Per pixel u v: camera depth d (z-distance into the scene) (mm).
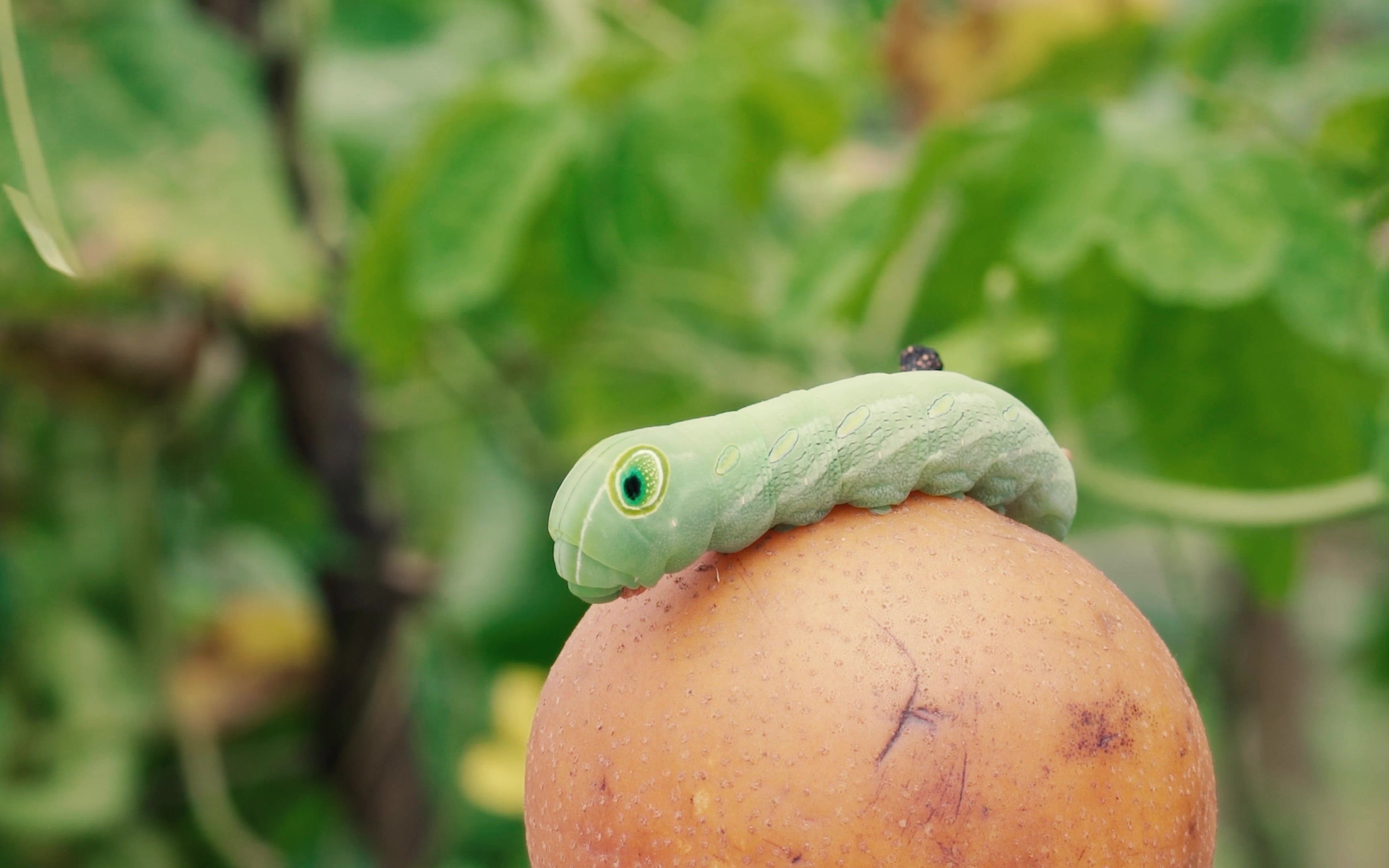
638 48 564
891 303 500
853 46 651
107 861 660
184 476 680
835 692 322
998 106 620
